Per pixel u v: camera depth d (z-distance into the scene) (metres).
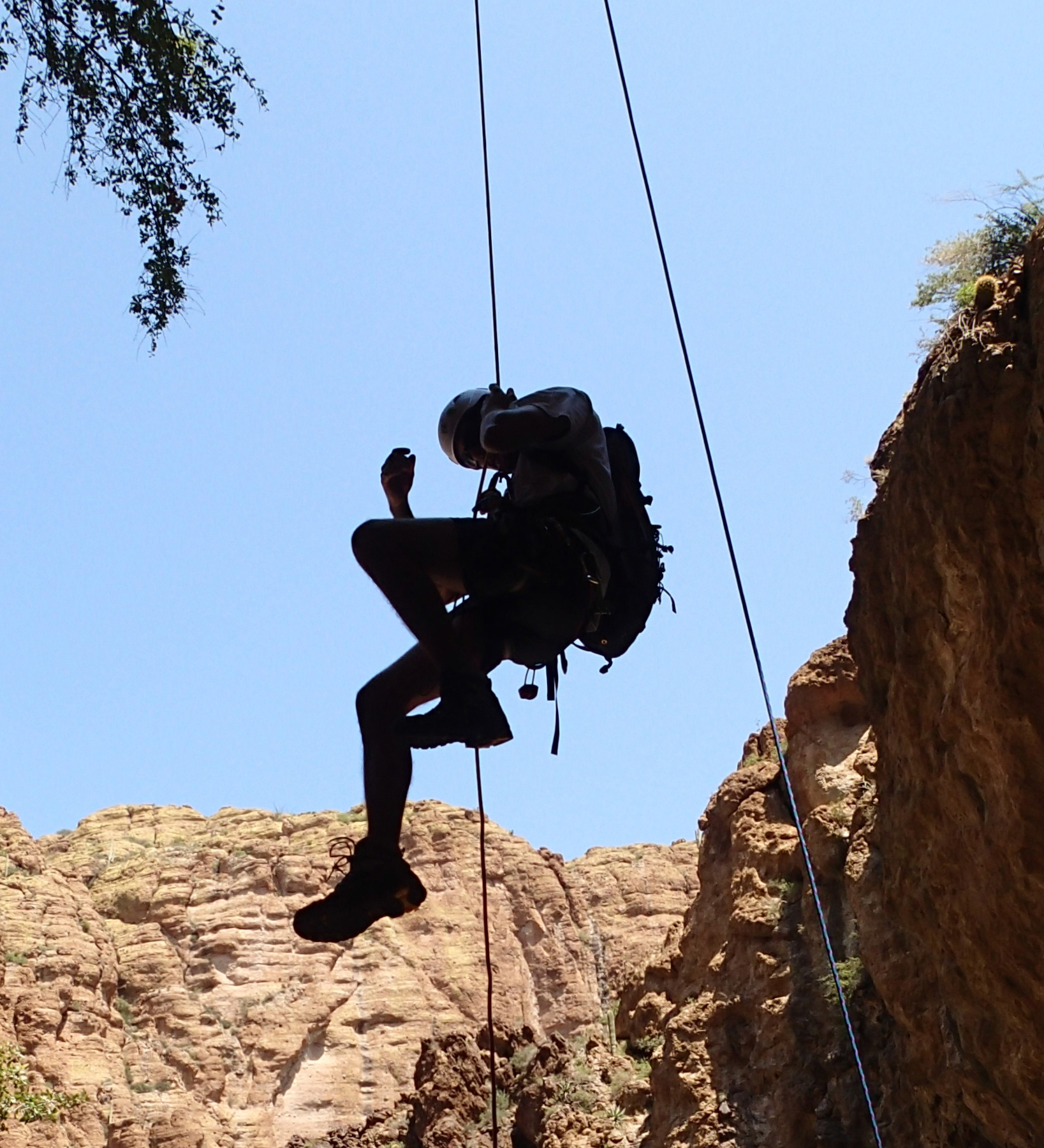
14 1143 61.09
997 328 16.36
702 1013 31.00
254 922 91.12
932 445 16.86
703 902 35.53
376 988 88.44
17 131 12.63
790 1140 26.98
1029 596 15.52
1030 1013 17.62
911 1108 24.75
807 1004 28.75
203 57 12.84
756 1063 28.75
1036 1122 18.52
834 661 33.56
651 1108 32.94
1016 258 16.86
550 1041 38.84
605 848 103.12
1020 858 16.42
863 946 24.70
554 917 94.94
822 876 30.27
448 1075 40.97
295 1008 86.12
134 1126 71.88
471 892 95.56
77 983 80.19
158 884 94.06
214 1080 80.19
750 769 36.09
